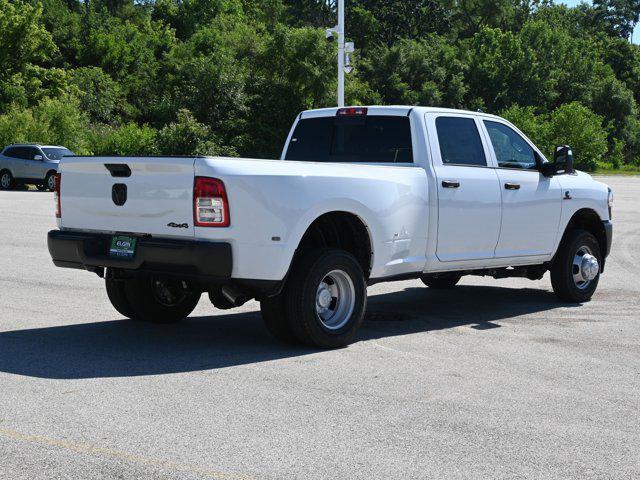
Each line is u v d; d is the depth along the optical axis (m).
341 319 7.16
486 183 8.42
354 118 8.46
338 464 4.24
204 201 6.39
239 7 108.88
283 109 66.56
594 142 79.75
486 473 4.16
